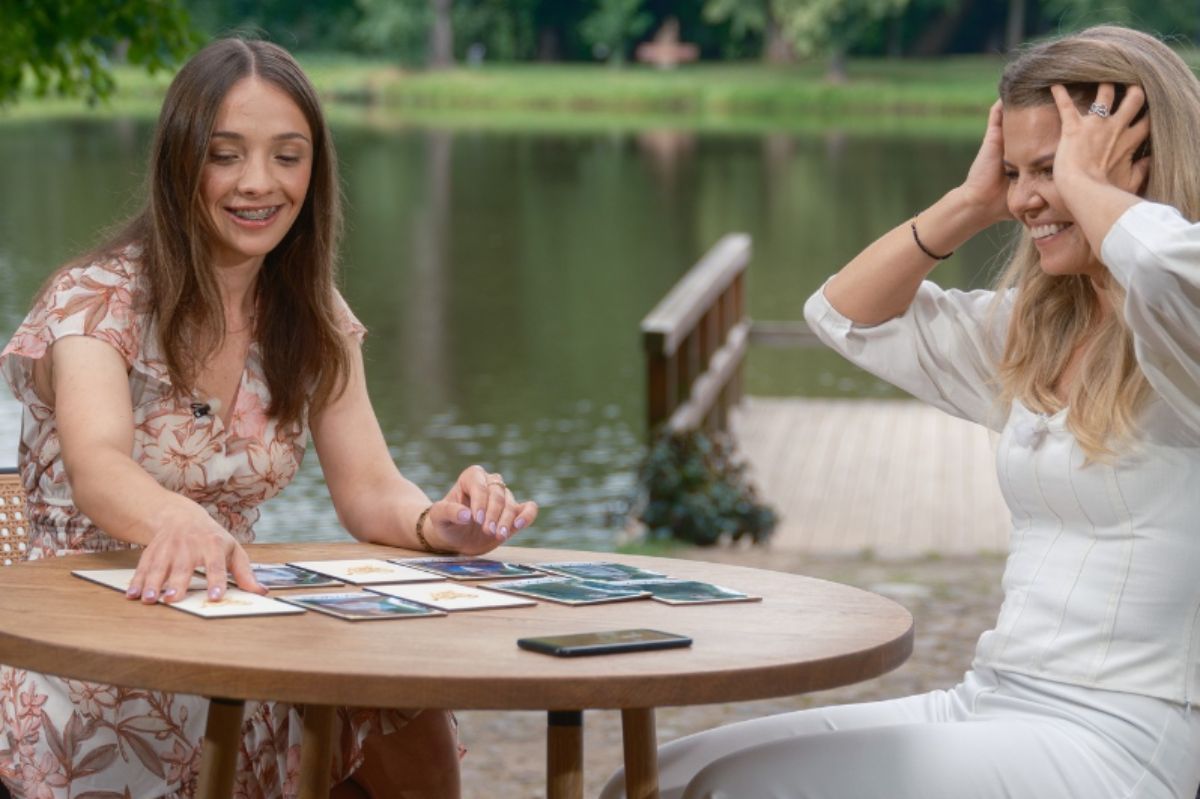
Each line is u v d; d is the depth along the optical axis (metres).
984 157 3.37
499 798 5.16
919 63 76.38
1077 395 3.06
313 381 3.73
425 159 46.72
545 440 15.30
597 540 11.54
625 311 23.20
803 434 14.10
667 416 10.84
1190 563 2.97
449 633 2.75
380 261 27.81
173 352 3.52
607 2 76.44
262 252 3.54
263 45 3.59
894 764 2.94
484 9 78.69
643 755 3.02
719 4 74.81
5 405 15.14
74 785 3.37
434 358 19.58
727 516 10.16
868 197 37.56
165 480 3.60
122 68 68.38
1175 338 2.88
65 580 3.11
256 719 3.44
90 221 30.08
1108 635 3.00
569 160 46.81
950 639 7.02
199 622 2.78
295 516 12.07
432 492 13.25
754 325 15.61
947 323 3.50
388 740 3.47
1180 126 3.03
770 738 3.21
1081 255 3.10
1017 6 71.75
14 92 9.91
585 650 2.61
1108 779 2.94
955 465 12.89
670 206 36.06
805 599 3.09
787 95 68.75
